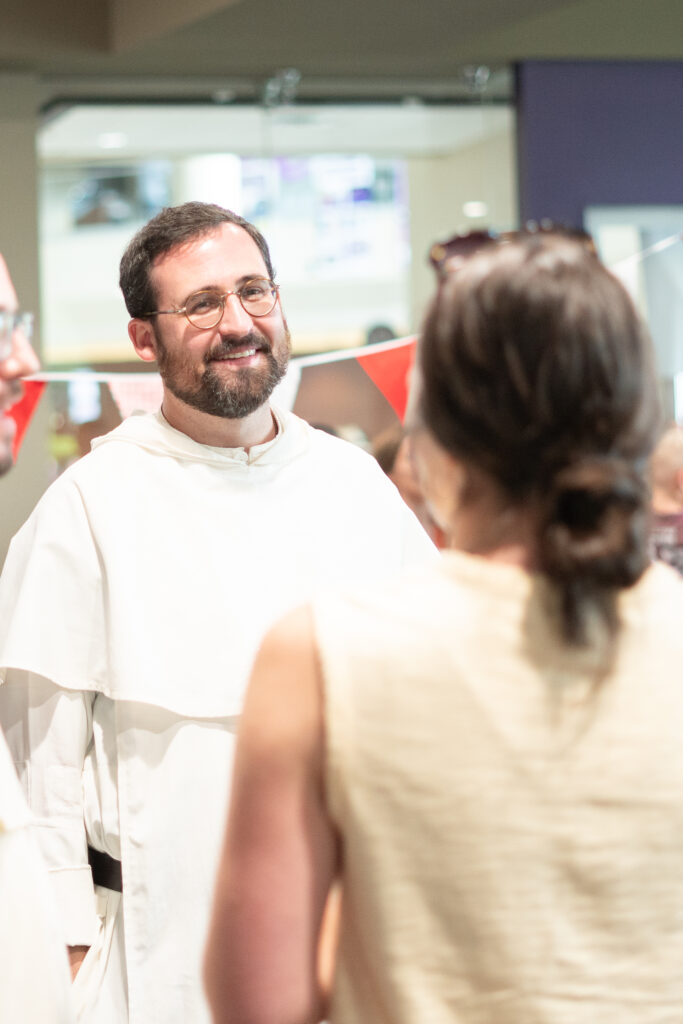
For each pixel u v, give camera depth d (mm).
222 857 1032
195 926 1845
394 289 5395
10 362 1135
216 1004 1035
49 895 1209
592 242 1046
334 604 1012
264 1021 1008
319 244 5391
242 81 5559
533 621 980
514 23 5016
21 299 5328
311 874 1004
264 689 1001
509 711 967
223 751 1882
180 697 1869
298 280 5352
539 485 980
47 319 5328
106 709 1936
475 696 968
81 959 1887
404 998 978
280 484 2025
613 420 968
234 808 1017
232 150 5531
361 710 972
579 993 966
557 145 5715
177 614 1908
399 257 5441
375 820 975
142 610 1899
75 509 1974
